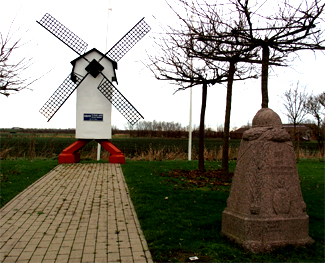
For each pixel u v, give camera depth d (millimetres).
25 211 6895
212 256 4445
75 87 15562
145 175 11312
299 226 4781
